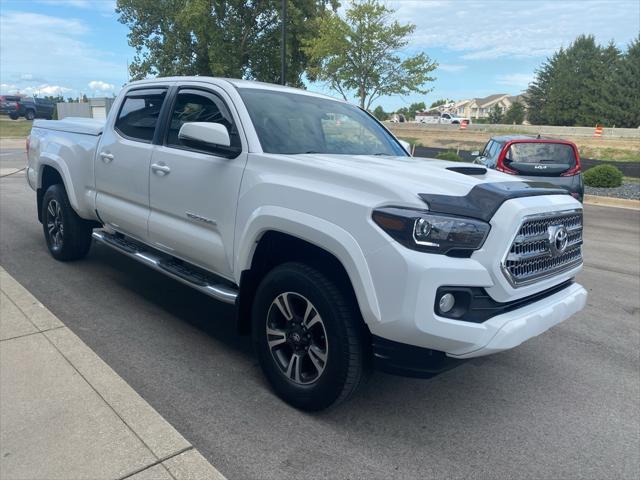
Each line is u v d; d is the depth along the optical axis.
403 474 2.74
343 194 2.91
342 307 2.93
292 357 3.25
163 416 3.13
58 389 3.18
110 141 4.85
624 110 65.38
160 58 33.84
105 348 3.96
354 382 2.98
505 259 2.78
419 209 2.69
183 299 5.07
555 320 3.12
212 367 3.76
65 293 5.03
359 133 4.38
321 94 4.69
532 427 3.27
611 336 4.85
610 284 6.63
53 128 6.00
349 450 2.92
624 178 19.89
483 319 2.79
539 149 9.82
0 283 4.86
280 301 3.26
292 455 2.84
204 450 2.84
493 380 3.90
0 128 36.50
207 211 3.72
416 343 2.69
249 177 3.41
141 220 4.43
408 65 24.59
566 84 72.19
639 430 3.29
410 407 3.43
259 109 3.78
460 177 3.14
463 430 3.19
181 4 31.14
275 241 3.42
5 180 13.30
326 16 25.56
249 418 3.15
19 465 2.54
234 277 3.58
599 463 2.94
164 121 4.28
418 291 2.61
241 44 31.11
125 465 2.58
